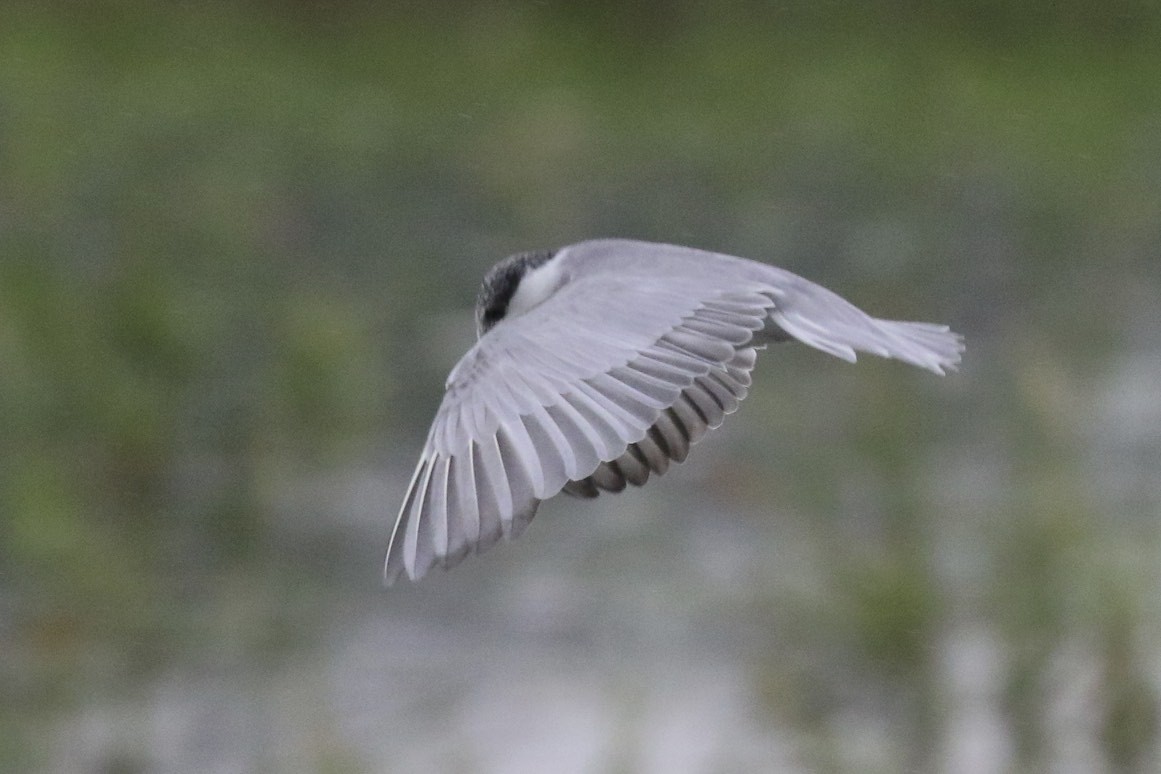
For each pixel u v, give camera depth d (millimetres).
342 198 21234
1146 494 13047
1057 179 23141
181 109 24016
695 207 21766
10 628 11922
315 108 24531
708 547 13102
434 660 11719
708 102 25766
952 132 24797
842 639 10516
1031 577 10625
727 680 11305
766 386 15477
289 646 11836
